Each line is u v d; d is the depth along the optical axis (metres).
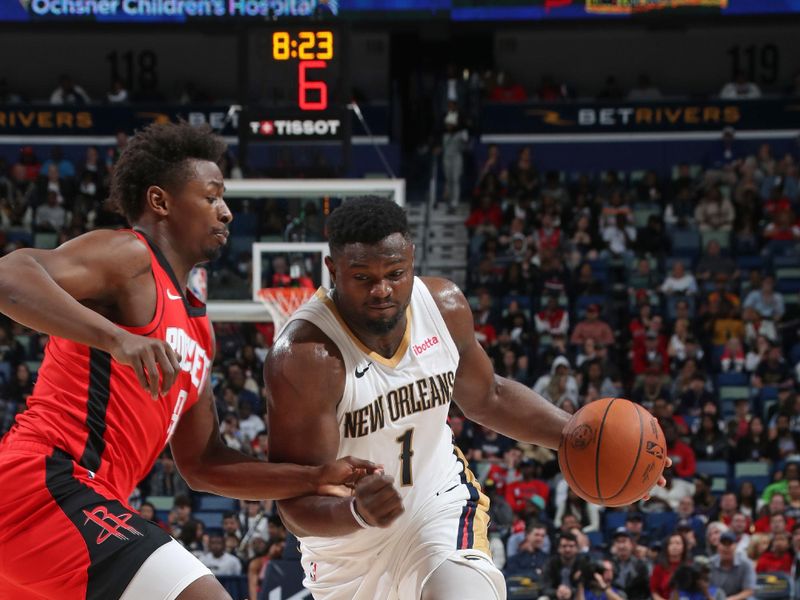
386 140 16.81
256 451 10.07
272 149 8.73
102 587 2.70
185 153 2.98
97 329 2.53
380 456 3.17
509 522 8.87
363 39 18.44
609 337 12.34
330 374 3.04
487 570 3.04
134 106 16.62
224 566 8.39
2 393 11.49
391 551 3.20
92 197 15.14
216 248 3.03
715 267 13.82
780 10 15.70
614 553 8.27
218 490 3.12
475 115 16.75
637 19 16.28
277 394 3.05
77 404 2.80
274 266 8.50
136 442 2.90
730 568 8.22
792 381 11.67
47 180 15.55
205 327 3.06
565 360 11.49
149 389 2.52
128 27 16.47
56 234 14.95
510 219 14.91
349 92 8.72
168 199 2.96
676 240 14.70
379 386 3.11
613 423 3.17
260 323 11.73
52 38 18.66
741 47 18.23
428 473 3.23
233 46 18.69
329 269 3.08
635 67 18.47
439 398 3.20
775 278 13.93
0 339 12.40
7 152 16.69
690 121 16.47
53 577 2.71
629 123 16.53
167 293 2.88
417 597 3.09
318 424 3.04
